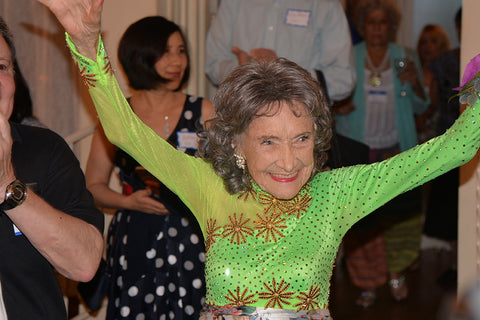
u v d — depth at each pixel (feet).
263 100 5.02
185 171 5.73
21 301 5.04
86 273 5.13
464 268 9.61
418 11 24.22
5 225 4.99
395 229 15.64
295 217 5.46
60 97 12.49
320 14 12.80
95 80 5.21
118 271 9.57
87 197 5.48
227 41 13.14
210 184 5.72
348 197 5.41
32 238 4.81
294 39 12.82
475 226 9.45
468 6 9.14
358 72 16.47
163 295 9.28
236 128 5.25
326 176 5.58
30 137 5.37
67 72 12.45
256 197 5.52
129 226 9.52
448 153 4.99
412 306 15.37
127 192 9.94
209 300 5.57
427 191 21.42
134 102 10.05
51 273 5.25
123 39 9.77
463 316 1.64
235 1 13.08
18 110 7.25
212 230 5.65
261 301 5.32
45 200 5.28
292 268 5.34
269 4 12.96
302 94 5.04
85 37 5.02
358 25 16.83
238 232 5.51
